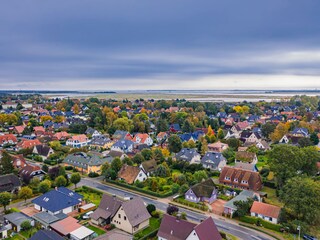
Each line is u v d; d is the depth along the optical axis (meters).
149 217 64.69
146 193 83.69
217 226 64.06
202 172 89.81
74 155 113.19
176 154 118.94
